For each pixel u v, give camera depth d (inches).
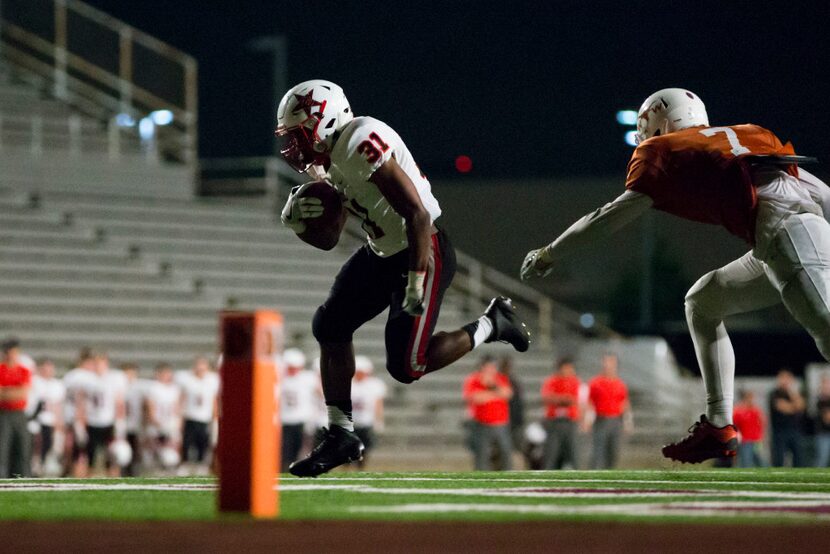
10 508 468.4
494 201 3558.1
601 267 3427.7
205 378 1592.0
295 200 611.8
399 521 407.8
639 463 1851.6
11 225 1966.0
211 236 2122.3
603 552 326.0
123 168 2218.3
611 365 1557.6
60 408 1499.8
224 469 415.8
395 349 605.9
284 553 324.8
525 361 2066.9
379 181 579.2
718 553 323.6
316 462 628.7
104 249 2004.2
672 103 642.2
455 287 2208.4
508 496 519.2
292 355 1557.6
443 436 1889.8
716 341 686.5
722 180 607.5
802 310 606.9
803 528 380.5
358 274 617.3
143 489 575.8
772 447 1683.1
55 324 1834.4
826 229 608.7
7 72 2309.3
